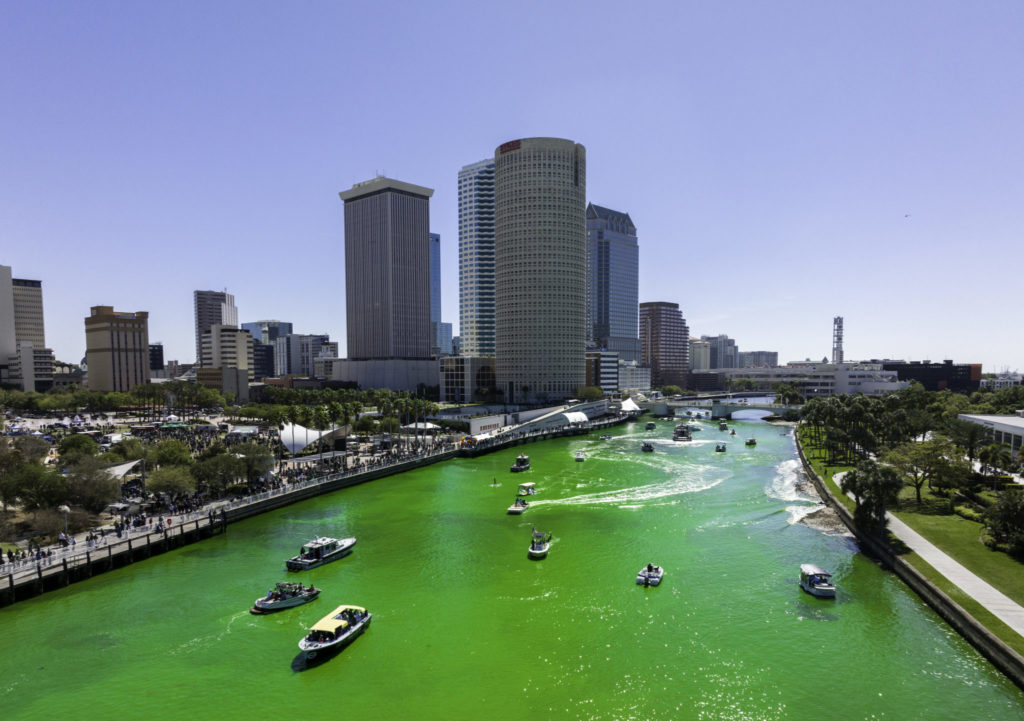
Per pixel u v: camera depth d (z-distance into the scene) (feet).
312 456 550.36
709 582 269.03
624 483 483.51
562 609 243.81
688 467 558.97
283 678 195.62
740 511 391.04
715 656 205.67
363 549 319.88
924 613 233.35
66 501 329.72
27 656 210.38
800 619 231.09
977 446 435.12
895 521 327.06
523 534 344.69
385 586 269.44
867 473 315.17
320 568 291.79
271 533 348.59
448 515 387.14
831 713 173.78
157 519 339.36
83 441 478.18
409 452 592.19
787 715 173.06
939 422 581.53
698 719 172.14
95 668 202.59
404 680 193.77
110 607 247.70
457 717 174.91
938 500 372.38
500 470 547.49
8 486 317.22
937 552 275.39
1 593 244.63
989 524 279.69
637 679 192.65
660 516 380.58
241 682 193.67
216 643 218.59
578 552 312.71
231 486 415.64
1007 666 186.60
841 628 223.30
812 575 253.85
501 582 273.13
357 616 226.38
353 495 445.37
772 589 260.01
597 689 187.42
